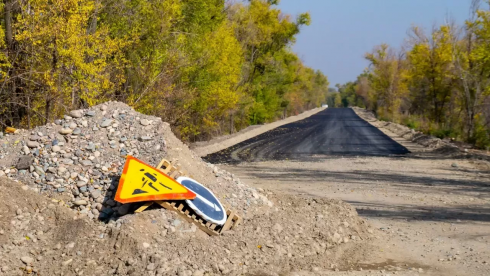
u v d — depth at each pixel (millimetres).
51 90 16781
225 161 23469
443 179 18406
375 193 15328
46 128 9820
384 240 9789
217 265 7148
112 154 9422
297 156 25844
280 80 56844
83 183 8820
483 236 10320
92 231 7652
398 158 25062
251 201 10016
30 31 16219
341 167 21500
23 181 8789
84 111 10344
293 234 8711
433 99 43656
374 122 63281
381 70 64375
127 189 8102
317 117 74438
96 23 21219
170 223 8055
